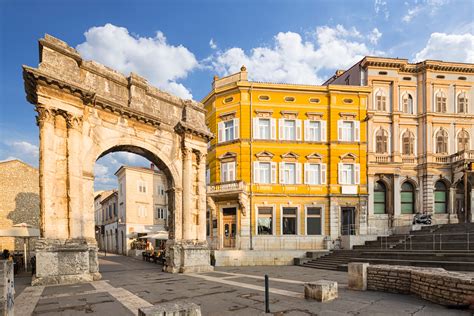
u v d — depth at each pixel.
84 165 16.53
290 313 9.05
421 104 36.53
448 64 36.41
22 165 31.38
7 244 29.47
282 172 32.66
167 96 21.70
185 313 6.88
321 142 33.41
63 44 16.12
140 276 17.62
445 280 9.38
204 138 23.33
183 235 21.00
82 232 15.93
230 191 30.34
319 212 32.94
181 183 21.77
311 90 33.69
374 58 35.72
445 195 36.03
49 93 15.16
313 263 24.55
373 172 34.84
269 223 32.09
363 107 34.28
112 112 18.14
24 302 10.66
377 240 28.88
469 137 36.66
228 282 15.15
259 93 33.16
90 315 9.06
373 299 10.53
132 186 44.25
